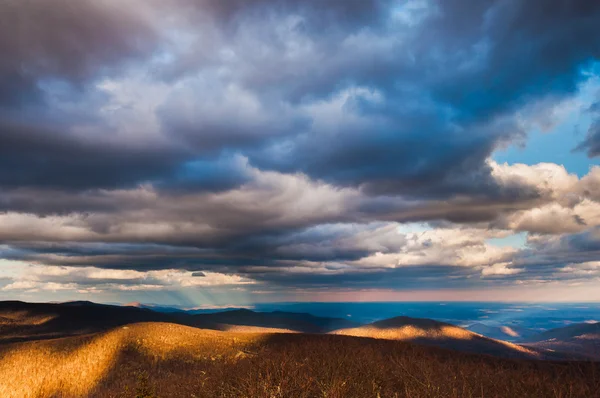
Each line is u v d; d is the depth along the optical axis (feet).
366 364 65.36
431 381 52.42
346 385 54.19
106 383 231.30
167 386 84.17
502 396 50.21
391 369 63.98
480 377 56.18
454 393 47.42
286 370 62.23
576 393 48.42
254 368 68.03
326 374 58.95
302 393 54.44
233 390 63.26
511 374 59.00
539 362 76.02
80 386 230.68
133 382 225.56
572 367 56.95
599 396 46.70
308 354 75.92
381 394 53.26
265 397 54.29
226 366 81.30
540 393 50.65
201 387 71.10
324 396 51.19
